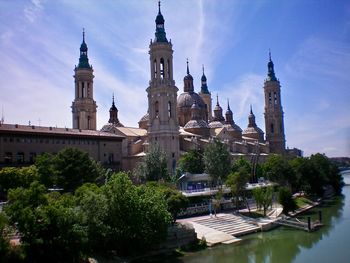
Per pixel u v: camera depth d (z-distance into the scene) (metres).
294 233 81.88
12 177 79.25
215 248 69.38
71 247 50.72
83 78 153.50
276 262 61.19
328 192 170.38
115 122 169.75
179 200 73.06
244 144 174.75
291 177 132.25
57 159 92.12
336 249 68.00
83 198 59.66
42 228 48.88
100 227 57.38
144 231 59.50
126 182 61.69
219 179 114.69
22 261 46.41
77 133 119.75
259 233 81.88
